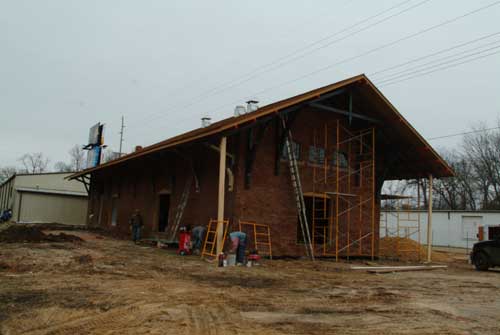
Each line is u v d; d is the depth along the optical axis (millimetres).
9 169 91750
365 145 21109
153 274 11578
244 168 17172
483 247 18219
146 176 24109
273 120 18266
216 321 6914
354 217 20969
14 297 8008
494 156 47281
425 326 7141
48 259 13328
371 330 6777
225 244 16547
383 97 19156
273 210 17828
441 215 36688
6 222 36406
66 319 6684
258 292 9711
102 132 42781
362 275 14172
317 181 19672
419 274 15766
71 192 40438
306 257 18359
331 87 17781
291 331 6523
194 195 18953
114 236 24703
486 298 10438
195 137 15016
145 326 6441
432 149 20922
